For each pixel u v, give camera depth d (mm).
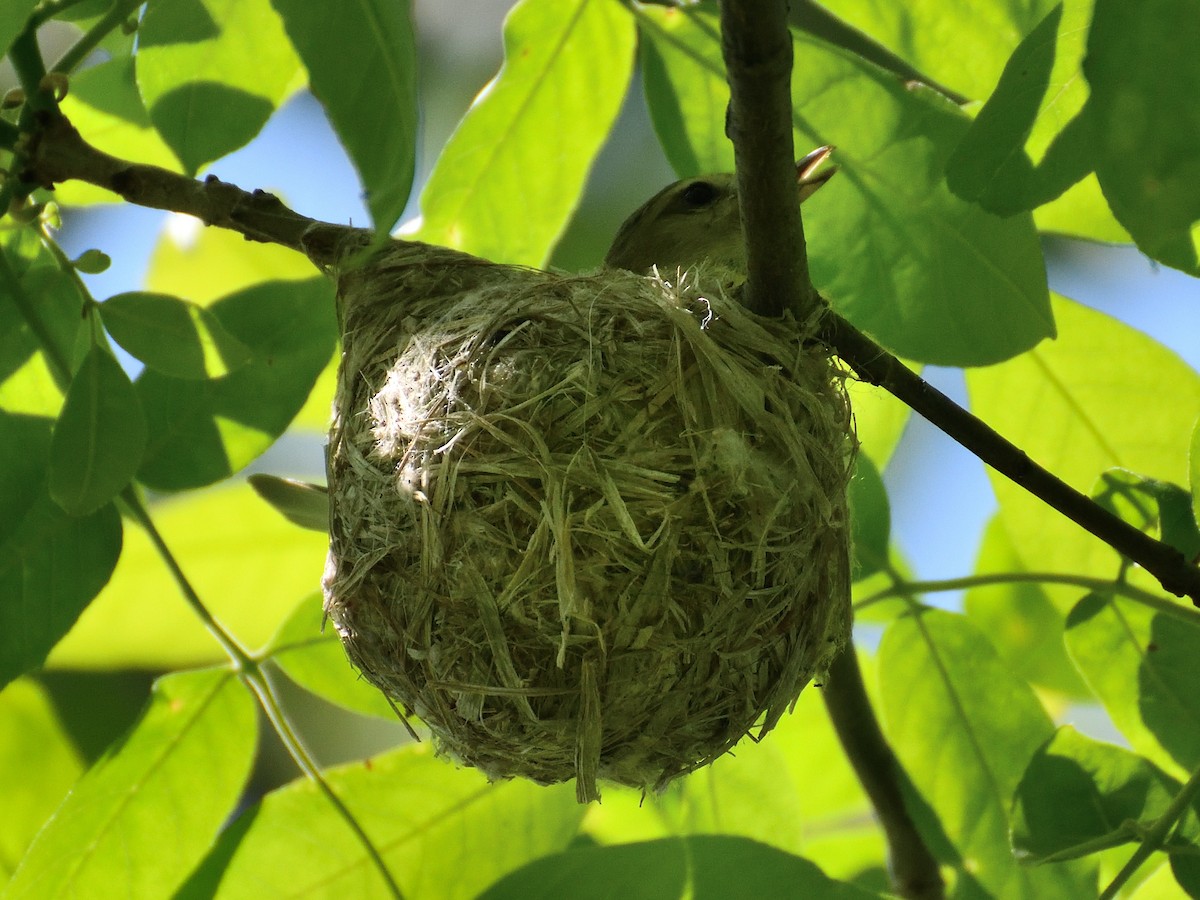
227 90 2869
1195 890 2545
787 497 2494
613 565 2385
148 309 2729
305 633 3096
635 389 2498
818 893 2766
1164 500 2906
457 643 2434
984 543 3826
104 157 2791
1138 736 2967
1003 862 3211
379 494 2564
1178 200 1877
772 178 2268
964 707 3260
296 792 3129
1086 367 3352
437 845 3195
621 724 2457
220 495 3393
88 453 2609
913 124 2994
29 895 2939
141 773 3021
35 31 2676
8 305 2787
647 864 2850
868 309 2961
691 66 3211
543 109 3334
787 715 3885
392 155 1852
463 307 2746
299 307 2994
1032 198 2297
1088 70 1926
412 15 1878
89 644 3344
